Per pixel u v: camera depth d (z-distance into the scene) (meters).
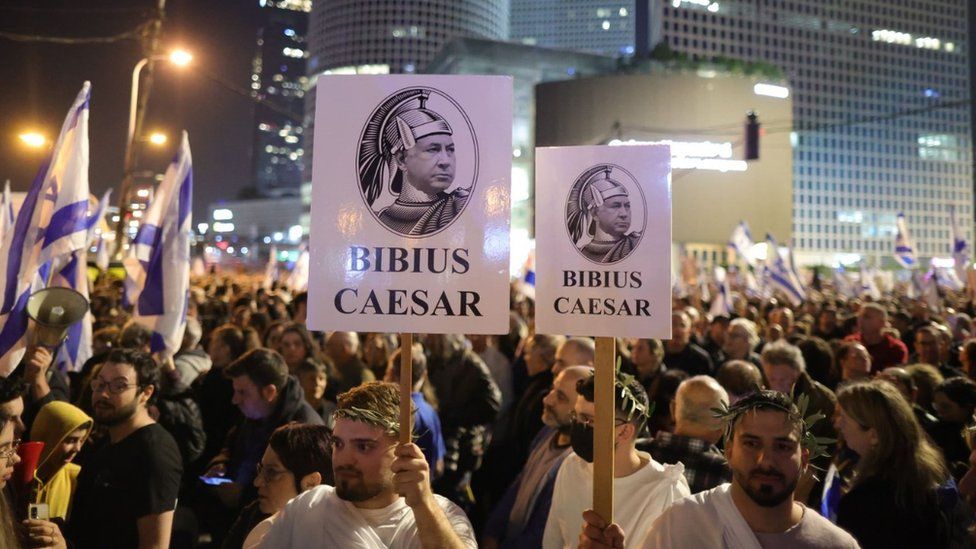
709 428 3.72
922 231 121.81
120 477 3.49
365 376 6.53
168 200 6.13
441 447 5.26
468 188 2.43
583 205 2.71
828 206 116.69
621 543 2.40
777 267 18.34
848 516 3.37
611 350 2.50
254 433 4.50
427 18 158.00
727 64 85.06
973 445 3.53
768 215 81.62
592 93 79.88
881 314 8.33
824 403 4.48
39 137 16.98
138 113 20.03
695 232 79.94
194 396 6.20
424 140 2.43
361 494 2.49
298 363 6.16
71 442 3.43
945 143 123.94
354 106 2.45
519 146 91.56
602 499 2.43
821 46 117.25
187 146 6.18
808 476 3.64
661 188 2.66
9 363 4.42
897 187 120.62
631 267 2.66
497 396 6.20
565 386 3.95
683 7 109.44
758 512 2.41
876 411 3.37
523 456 5.75
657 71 84.69
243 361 4.50
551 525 3.47
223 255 79.62
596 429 2.46
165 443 3.60
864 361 6.34
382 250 2.43
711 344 9.89
